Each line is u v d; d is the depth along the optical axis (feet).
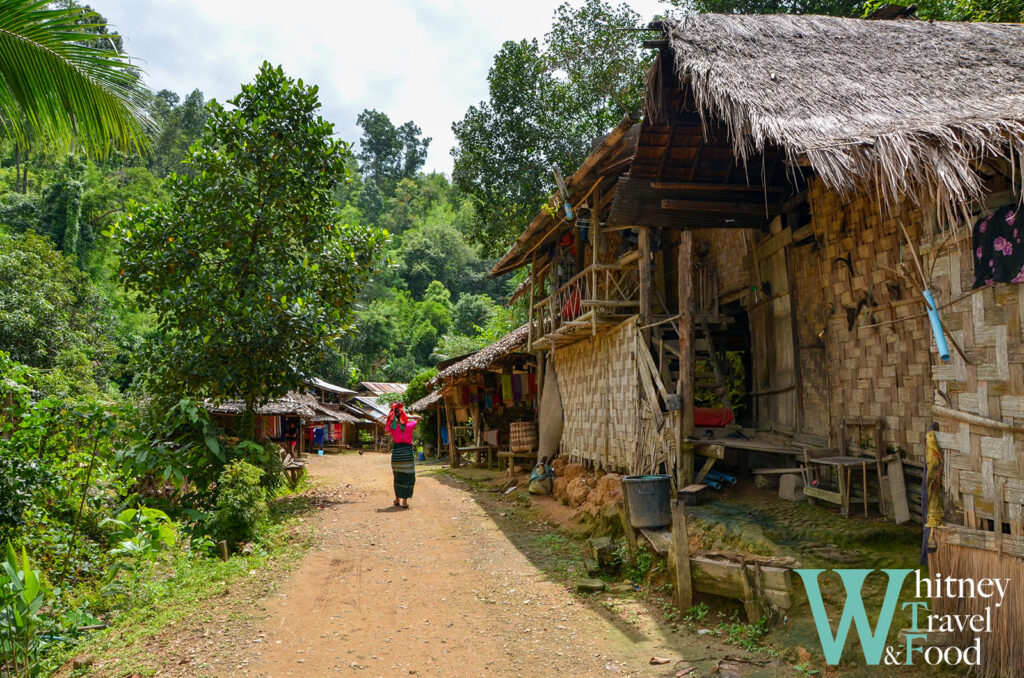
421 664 14.96
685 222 25.98
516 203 63.26
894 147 12.89
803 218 26.48
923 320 19.40
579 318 32.35
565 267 41.39
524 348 49.85
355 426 134.00
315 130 39.40
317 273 40.45
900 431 20.25
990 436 12.47
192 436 33.06
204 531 26.27
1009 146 12.04
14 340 55.77
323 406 122.42
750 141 19.74
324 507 36.83
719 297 33.63
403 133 339.36
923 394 19.33
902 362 20.22
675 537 17.44
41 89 17.81
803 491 22.72
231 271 38.22
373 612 18.67
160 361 36.94
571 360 40.86
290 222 40.57
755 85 18.24
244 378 36.88
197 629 17.24
